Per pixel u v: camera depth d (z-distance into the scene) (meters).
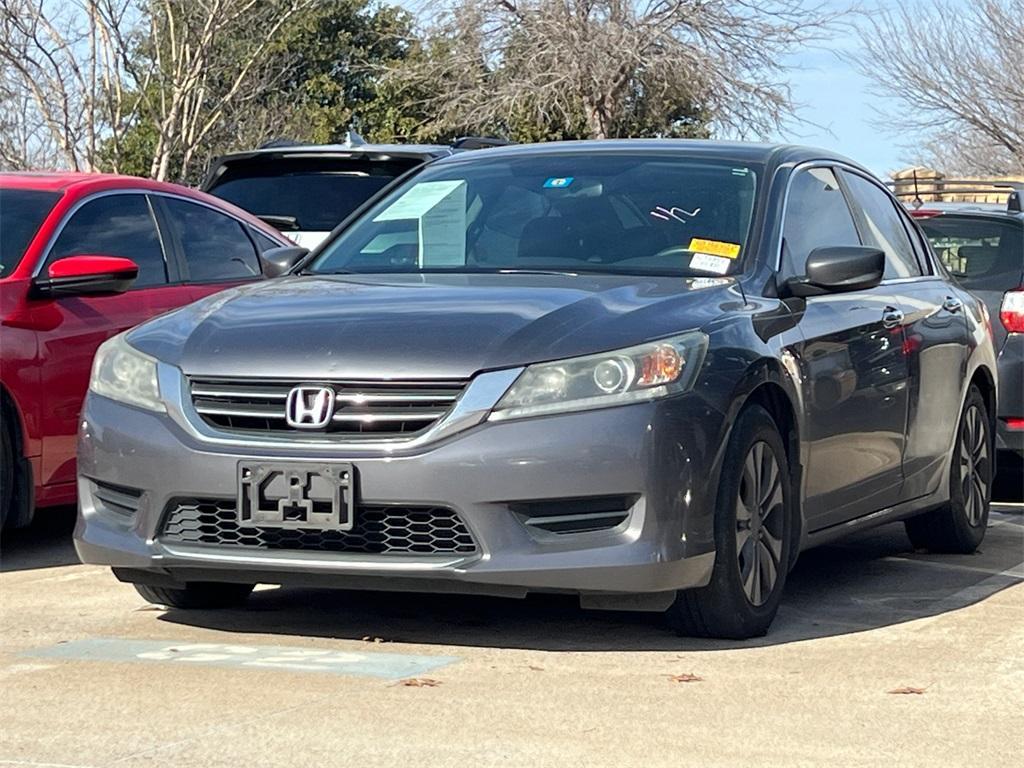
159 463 5.25
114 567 5.45
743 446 5.33
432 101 31.89
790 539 5.70
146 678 4.81
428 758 4.01
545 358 5.05
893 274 7.12
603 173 6.51
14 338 7.11
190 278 8.26
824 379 5.98
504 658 5.14
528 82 29.62
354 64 38.00
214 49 21.11
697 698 4.64
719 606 5.32
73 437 7.37
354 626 5.66
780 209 6.27
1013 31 35.03
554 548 5.01
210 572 5.29
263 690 4.66
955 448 7.40
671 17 29.89
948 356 7.23
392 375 5.05
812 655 5.25
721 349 5.32
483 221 6.39
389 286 5.75
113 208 8.03
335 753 4.04
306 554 5.13
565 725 4.32
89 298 7.55
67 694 4.62
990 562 7.39
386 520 5.08
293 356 5.17
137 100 20.09
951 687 4.81
